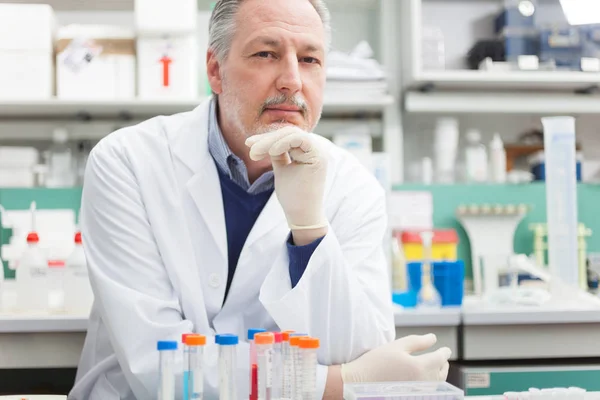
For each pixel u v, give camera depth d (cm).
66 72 260
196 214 151
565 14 263
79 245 207
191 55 263
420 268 220
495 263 265
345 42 304
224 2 149
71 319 187
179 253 146
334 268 129
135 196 148
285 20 142
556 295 226
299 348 101
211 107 164
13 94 257
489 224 277
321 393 121
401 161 291
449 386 101
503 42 280
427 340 132
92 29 262
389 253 247
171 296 143
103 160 152
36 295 208
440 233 264
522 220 281
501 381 191
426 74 269
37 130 283
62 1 293
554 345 201
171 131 160
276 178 130
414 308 214
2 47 256
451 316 198
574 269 226
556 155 229
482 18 303
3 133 282
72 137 284
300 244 131
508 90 292
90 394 151
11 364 188
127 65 262
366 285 146
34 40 257
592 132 305
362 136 262
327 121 292
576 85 283
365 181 164
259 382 100
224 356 100
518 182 281
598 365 201
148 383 129
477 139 286
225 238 150
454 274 221
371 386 103
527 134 301
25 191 265
